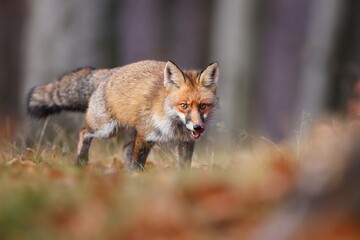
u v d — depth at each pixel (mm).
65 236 6957
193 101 12375
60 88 14594
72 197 7973
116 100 13133
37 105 14906
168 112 12539
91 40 23969
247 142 16203
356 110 14914
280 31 57406
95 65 24062
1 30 48188
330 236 6812
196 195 8148
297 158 10500
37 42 24219
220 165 11992
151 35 58688
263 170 9781
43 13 24078
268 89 57531
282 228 6754
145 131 12781
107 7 24141
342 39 29688
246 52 31031
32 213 7371
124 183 8883
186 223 7320
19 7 46219
